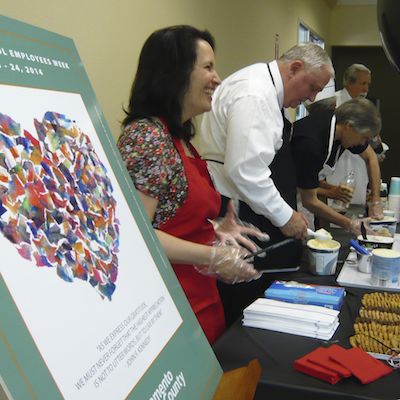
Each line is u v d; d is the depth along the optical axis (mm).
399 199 2535
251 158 1593
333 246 1637
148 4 2053
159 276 760
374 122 2176
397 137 6914
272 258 1703
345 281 1522
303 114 5547
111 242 670
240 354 1062
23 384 459
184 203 1221
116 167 760
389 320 1201
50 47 683
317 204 2172
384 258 1451
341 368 954
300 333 1148
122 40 1871
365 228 1998
